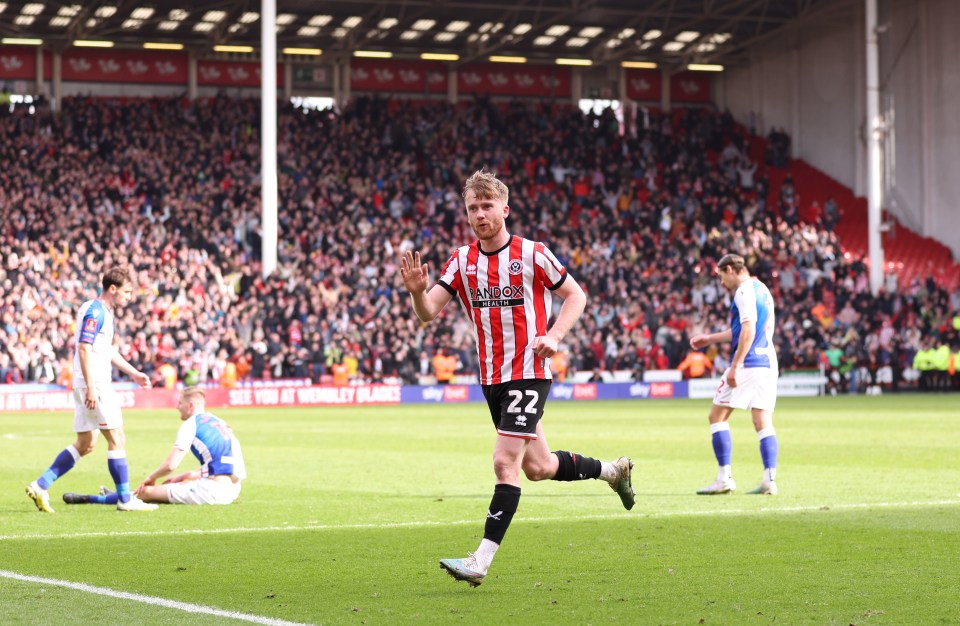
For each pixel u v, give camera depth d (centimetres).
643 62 6875
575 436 2478
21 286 4488
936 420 2953
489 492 1422
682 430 2691
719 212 6006
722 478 1363
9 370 4225
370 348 4700
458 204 5850
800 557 909
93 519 1180
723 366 5112
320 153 5912
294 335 4581
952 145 5662
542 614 708
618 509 1227
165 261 4862
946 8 5662
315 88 6550
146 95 6244
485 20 6041
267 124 4691
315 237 5275
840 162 6319
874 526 1077
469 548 974
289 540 1023
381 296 4959
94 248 4812
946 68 5684
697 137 6569
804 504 1261
